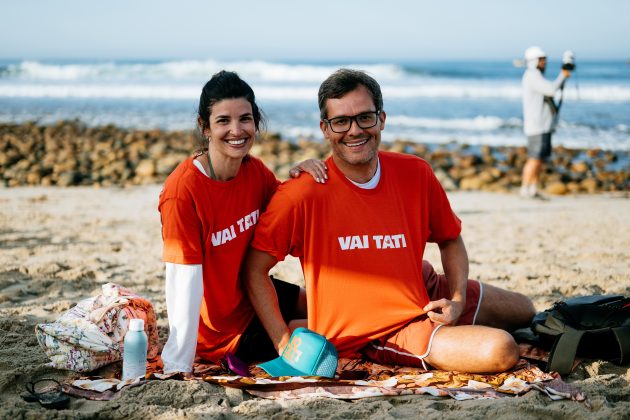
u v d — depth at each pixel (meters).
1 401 3.14
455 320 3.58
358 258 3.57
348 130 3.43
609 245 7.05
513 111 26.73
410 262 3.63
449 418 2.91
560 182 12.55
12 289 5.11
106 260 6.20
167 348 3.45
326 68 40.91
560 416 2.91
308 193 3.54
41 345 3.56
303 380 3.25
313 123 22.91
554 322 3.70
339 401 3.12
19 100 30.88
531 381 3.28
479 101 30.64
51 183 12.18
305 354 3.36
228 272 3.56
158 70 41.38
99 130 19.53
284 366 3.40
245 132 3.35
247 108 3.37
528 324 4.08
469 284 3.91
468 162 14.87
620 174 13.45
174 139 17.80
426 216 3.76
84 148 16.33
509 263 6.27
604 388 3.23
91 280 5.45
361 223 3.57
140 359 3.33
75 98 32.31
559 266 6.04
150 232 7.64
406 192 3.69
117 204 9.73
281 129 21.27
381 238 3.58
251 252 3.61
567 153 16.62
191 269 3.38
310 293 3.63
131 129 20.83
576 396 3.09
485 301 3.90
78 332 3.48
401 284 3.58
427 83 38.22
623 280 5.50
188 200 3.37
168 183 3.45
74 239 7.17
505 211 9.53
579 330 3.57
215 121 3.33
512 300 3.99
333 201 3.55
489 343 3.33
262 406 3.05
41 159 14.77
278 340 3.57
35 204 9.59
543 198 10.84
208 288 3.57
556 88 10.29
